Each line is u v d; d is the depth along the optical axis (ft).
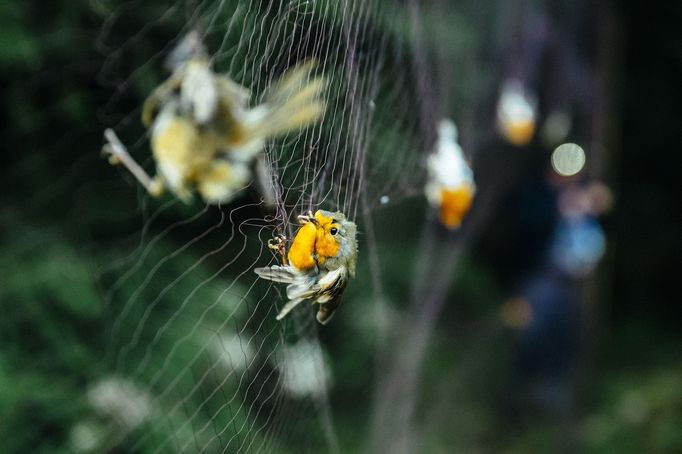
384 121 4.41
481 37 8.37
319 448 6.06
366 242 4.46
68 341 6.39
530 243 11.66
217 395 5.64
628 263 15.31
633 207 15.35
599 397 12.21
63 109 6.56
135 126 5.53
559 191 11.36
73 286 6.37
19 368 6.30
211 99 3.34
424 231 7.61
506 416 10.96
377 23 4.25
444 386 10.17
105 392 6.00
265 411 3.71
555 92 10.43
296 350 4.27
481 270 11.96
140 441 5.66
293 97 3.33
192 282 6.07
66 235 6.76
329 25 3.58
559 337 11.43
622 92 14.62
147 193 5.66
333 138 3.61
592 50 10.78
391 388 8.42
